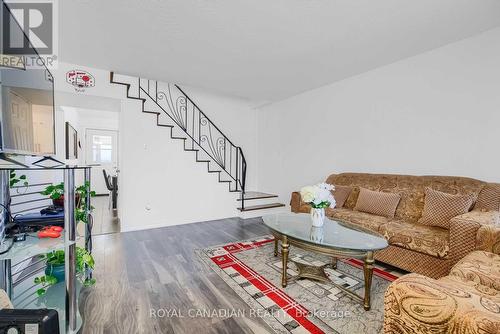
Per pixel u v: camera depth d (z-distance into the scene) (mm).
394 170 3180
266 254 2781
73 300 1404
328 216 3016
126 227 3709
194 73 3496
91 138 7469
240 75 3568
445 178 2596
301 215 2748
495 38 2346
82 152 7336
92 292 1938
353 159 3668
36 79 1641
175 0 1898
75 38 2488
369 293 1750
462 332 678
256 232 3674
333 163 3975
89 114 7035
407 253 2201
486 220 1779
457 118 2617
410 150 3014
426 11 2045
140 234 3533
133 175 3783
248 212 4605
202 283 2104
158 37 2467
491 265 1356
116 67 3303
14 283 1842
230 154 5332
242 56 2916
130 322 1582
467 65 2533
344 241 1879
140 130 3834
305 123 4477
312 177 4355
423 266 2090
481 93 2445
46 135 1805
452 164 2668
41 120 1725
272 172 5301
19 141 1409
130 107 3736
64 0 1869
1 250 1336
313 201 2254
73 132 3357
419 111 2922
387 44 2643
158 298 1867
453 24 2258
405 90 3037
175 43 2594
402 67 3055
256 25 2248
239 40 2527
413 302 793
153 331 1501
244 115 5586
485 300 785
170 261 2557
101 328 1517
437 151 2779
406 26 2281
